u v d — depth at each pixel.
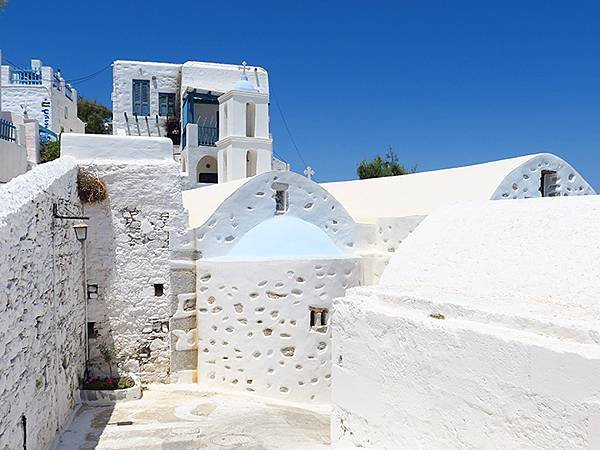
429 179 14.90
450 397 4.93
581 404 3.87
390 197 15.26
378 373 5.82
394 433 5.60
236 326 11.84
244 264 11.77
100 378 11.58
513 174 12.56
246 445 8.50
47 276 7.83
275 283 11.71
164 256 12.16
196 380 12.35
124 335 11.98
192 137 26.36
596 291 4.81
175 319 12.18
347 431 6.34
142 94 29.45
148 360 12.12
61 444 8.38
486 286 5.65
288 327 11.73
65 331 9.36
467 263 6.12
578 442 3.89
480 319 4.93
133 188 12.02
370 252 13.51
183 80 28.17
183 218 12.24
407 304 5.74
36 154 22.39
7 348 5.57
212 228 12.38
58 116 29.83
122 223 11.96
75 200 11.01
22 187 7.11
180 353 12.24
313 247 12.36
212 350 12.09
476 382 4.68
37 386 7.07
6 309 5.55
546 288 5.18
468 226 6.68
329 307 12.06
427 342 5.18
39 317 7.25
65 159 10.73
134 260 12.02
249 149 18.88
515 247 5.88
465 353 4.78
